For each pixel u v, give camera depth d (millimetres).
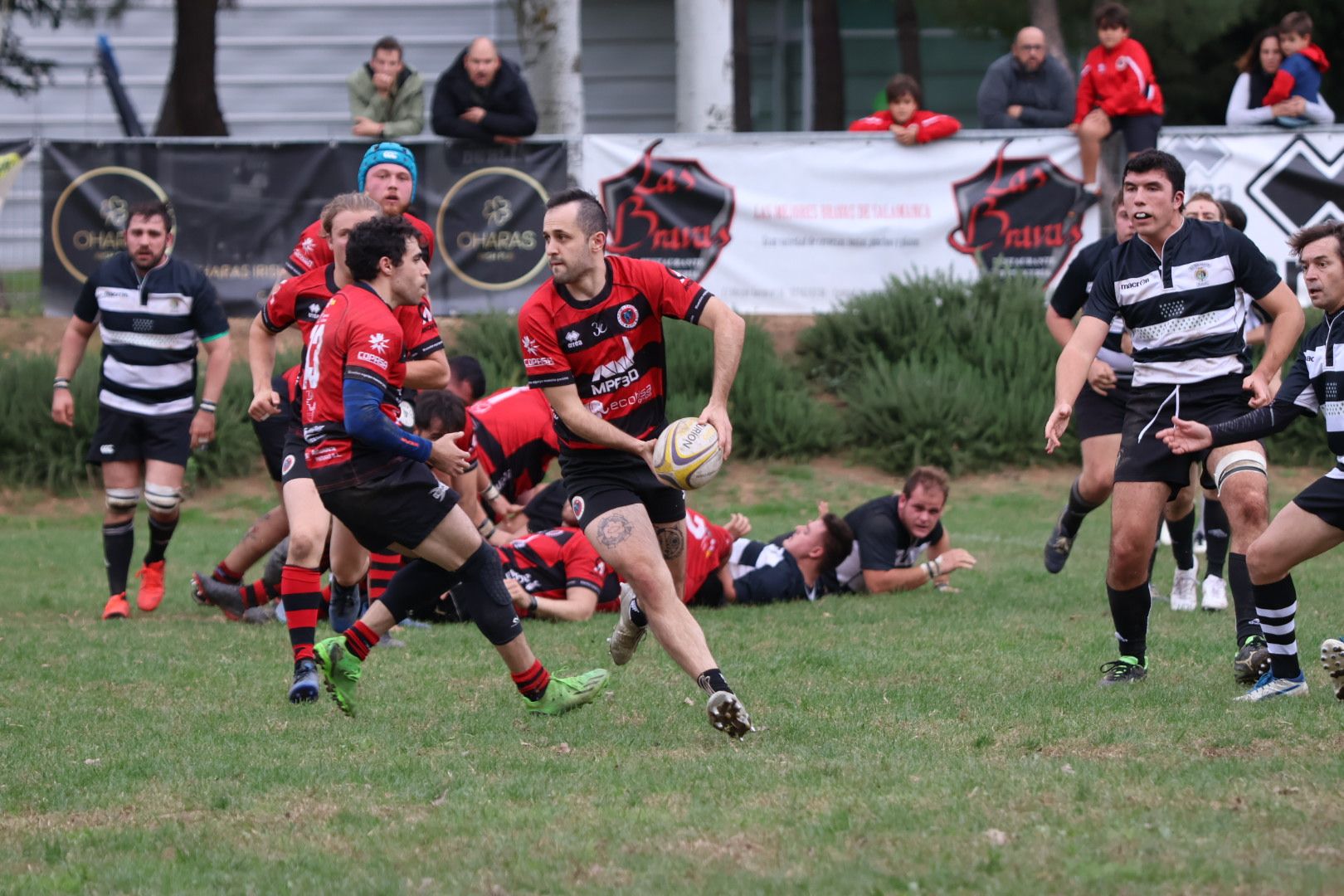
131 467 32750
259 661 26688
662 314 20594
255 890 13797
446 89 52812
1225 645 26484
